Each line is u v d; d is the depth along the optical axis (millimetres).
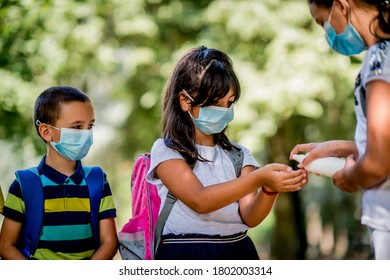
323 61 12570
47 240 4133
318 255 19516
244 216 3975
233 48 12945
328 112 14688
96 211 4262
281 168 3561
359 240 17781
